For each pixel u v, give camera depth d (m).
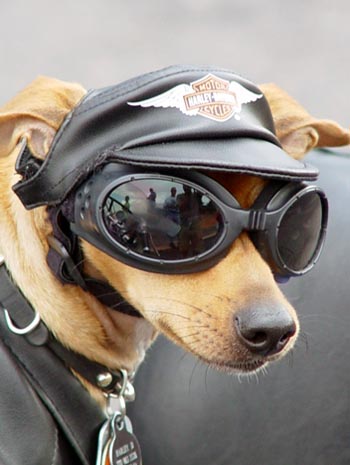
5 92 11.66
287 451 4.75
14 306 3.86
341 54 12.98
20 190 3.69
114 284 3.91
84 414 3.89
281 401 4.80
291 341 3.74
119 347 4.12
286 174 3.57
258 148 3.58
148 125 3.53
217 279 3.68
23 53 12.71
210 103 3.57
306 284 4.96
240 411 4.79
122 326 4.11
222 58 12.77
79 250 3.85
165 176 3.57
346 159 5.49
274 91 4.42
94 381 4.00
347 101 11.83
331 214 5.14
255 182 3.71
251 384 4.83
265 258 3.77
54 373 3.87
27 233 3.90
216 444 4.76
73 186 3.61
